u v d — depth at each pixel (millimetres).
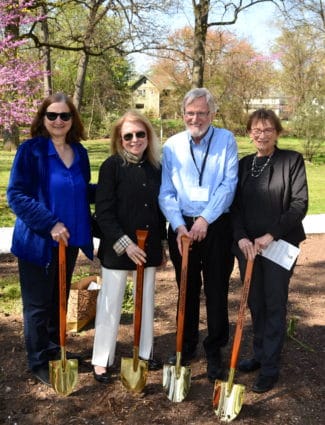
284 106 32344
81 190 3012
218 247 3062
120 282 3094
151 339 3283
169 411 2908
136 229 3018
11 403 2975
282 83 33531
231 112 30516
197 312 3375
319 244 6883
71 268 3176
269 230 2855
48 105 2912
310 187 12359
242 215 3018
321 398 3061
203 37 16625
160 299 4656
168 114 35250
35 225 2787
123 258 3027
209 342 3250
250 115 2945
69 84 34219
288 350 3674
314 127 17797
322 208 9555
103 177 2990
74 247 3098
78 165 3041
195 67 16828
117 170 2986
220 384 2914
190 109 2902
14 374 3291
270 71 32781
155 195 3045
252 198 2951
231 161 2994
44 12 14289
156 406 2955
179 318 2953
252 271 3062
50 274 2984
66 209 2941
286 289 2992
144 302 3189
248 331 3990
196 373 3336
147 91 48188
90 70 32375
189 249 3049
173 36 17328
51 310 3393
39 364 3133
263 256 2955
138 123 2943
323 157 19578
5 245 6453
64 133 2939
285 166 2902
